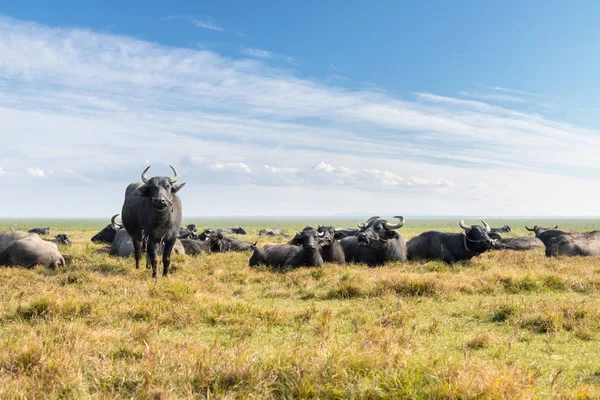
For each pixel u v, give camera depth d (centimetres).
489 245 1550
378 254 1567
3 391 395
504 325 737
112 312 754
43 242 1355
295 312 786
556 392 434
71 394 413
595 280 1095
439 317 782
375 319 730
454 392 388
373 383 414
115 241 1805
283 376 438
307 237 1373
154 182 1236
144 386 421
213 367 461
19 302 783
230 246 2178
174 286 929
